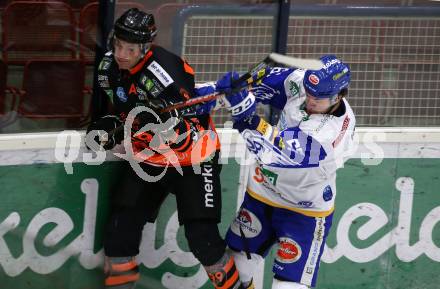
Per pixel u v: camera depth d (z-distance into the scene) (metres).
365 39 12.17
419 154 12.69
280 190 10.91
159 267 12.27
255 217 11.32
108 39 10.82
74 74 11.24
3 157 11.14
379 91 12.49
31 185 11.38
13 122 11.22
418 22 12.22
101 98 11.41
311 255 11.16
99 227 11.85
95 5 11.01
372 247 12.91
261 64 10.02
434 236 13.09
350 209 12.68
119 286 11.40
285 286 11.15
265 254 11.64
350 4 11.95
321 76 10.04
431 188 12.87
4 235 11.48
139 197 11.27
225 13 11.54
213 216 11.10
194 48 11.65
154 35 10.30
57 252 11.77
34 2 10.81
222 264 11.22
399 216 12.87
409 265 13.12
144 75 10.35
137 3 11.23
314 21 11.95
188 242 11.20
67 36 11.06
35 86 11.16
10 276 11.68
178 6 11.40
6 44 10.91
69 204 11.62
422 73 12.52
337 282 12.91
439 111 12.74
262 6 11.65
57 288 11.94
